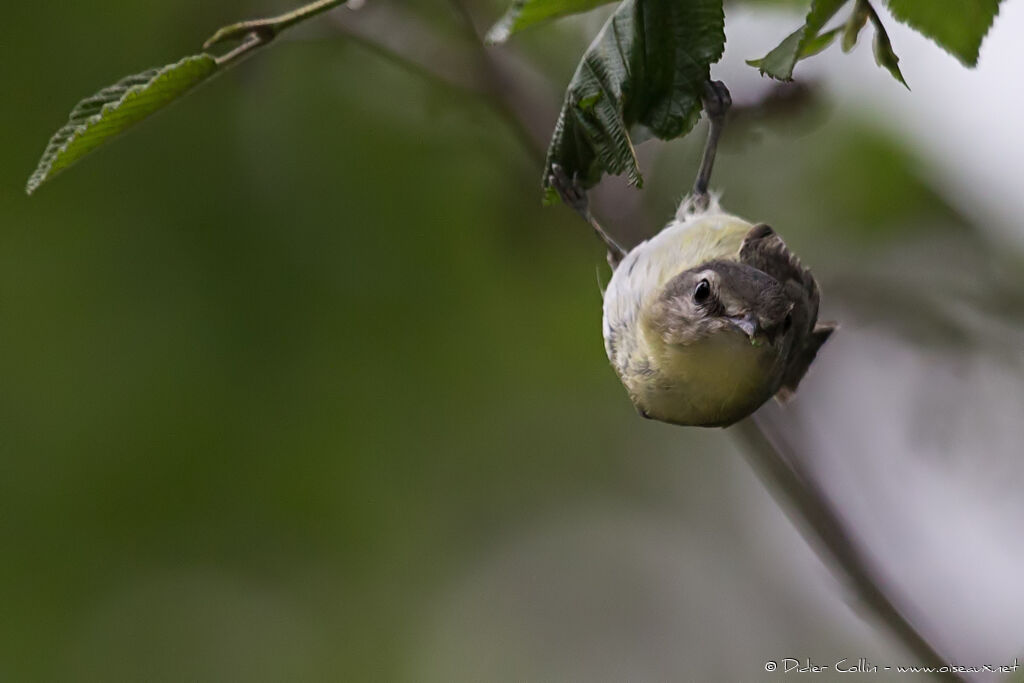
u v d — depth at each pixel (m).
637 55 5.39
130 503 13.03
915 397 10.38
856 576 8.30
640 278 7.19
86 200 12.19
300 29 10.21
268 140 11.98
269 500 13.34
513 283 12.63
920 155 11.28
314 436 13.12
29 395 12.54
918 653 7.92
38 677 13.40
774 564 16.19
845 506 9.35
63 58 11.65
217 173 12.16
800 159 11.41
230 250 12.30
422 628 14.90
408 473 13.82
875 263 11.12
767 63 5.13
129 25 11.51
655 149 9.17
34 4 11.47
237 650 14.09
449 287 12.62
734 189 11.58
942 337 10.52
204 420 12.79
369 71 11.59
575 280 12.59
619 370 7.36
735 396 6.95
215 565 13.70
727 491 16.44
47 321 12.42
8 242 12.18
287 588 14.08
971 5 5.16
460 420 13.80
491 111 10.90
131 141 12.00
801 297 7.02
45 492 12.82
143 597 13.64
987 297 10.65
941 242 11.05
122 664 13.64
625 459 15.59
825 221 11.53
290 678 14.48
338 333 12.70
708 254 7.05
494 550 15.45
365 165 12.03
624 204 9.30
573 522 15.57
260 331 12.55
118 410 12.66
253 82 11.49
